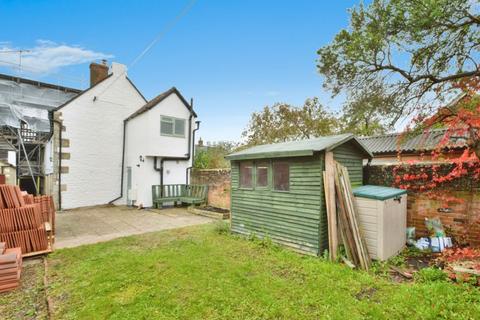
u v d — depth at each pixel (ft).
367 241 17.62
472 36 17.10
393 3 16.39
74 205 40.06
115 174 44.57
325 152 18.21
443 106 17.13
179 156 44.70
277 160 21.34
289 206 20.27
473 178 18.04
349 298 12.25
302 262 16.94
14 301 12.67
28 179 48.70
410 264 16.63
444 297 11.82
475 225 17.87
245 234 23.86
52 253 19.25
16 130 48.01
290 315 11.00
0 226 17.81
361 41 17.98
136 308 11.56
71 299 12.57
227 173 37.50
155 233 25.46
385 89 19.69
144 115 41.32
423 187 20.16
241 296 12.61
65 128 39.40
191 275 14.99
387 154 33.04
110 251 19.84
